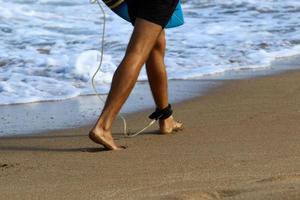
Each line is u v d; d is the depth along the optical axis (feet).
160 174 33.63
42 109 55.42
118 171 34.86
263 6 107.24
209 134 43.88
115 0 40.81
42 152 40.81
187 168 34.73
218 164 35.32
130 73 39.93
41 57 73.10
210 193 29.07
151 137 43.70
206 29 90.99
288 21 97.25
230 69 71.41
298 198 27.27
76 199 29.48
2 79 64.85
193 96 58.75
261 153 37.65
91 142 43.39
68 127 48.93
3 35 85.51
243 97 57.47
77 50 77.71
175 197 28.71
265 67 72.43
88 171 35.19
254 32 89.81
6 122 50.80
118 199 28.99
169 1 40.04
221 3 109.91
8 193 31.09
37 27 91.35
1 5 103.65
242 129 45.01
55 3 109.50
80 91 61.82
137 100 57.82
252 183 30.27
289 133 43.11
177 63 73.36
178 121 46.88
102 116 40.19
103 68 68.08
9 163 37.96
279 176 31.30
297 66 72.84
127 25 93.81
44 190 31.42
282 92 59.11
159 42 42.88
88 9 105.81
